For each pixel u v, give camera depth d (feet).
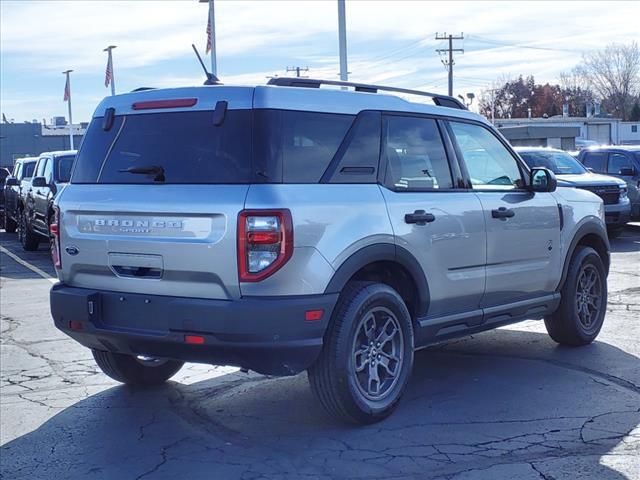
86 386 22.67
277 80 18.60
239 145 17.08
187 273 16.85
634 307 31.68
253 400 20.97
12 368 24.73
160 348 17.34
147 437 18.47
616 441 17.31
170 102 18.31
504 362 23.97
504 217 21.72
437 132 20.81
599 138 241.55
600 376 22.21
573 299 24.79
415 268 19.15
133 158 18.44
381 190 18.71
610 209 54.54
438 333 20.35
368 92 19.58
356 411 18.02
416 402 20.26
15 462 17.17
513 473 15.75
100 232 18.29
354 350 17.89
